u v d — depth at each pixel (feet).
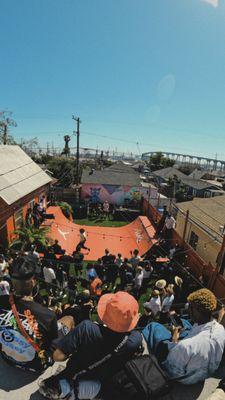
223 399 7.25
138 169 231.09
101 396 6.86
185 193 142.61
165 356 8.70
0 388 8.14
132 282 33.88
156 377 6.88
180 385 8.71
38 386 8.23
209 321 8.43
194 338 8.06
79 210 83.71
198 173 224.74
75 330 6.86
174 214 72.02
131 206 95.35
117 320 6.57
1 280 26.68
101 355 6.63
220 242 39.65
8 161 57.00
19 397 7.89
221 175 296.10
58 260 35.81
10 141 118.11
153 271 42.14
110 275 35.55
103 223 77.71
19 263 7.74
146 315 25.94
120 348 6.69
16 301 7.67
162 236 52.42
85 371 6.79
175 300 32.94
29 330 7.54
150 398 6.61
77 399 6.87
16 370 8.73
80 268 37.65
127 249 52.34
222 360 9.33
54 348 7.23
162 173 187.93
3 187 44.98
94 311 28.45
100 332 6.71
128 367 6.85
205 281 37.29
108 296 8.33
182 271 39.73
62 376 7.18
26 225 45.62
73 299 30.35
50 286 31.42
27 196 53.67
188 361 7.89
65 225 58.70
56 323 8.00
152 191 99.96
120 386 6.69
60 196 97.40
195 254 41.24
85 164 191.52
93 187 98.12
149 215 73.67
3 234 44.04
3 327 7.74
